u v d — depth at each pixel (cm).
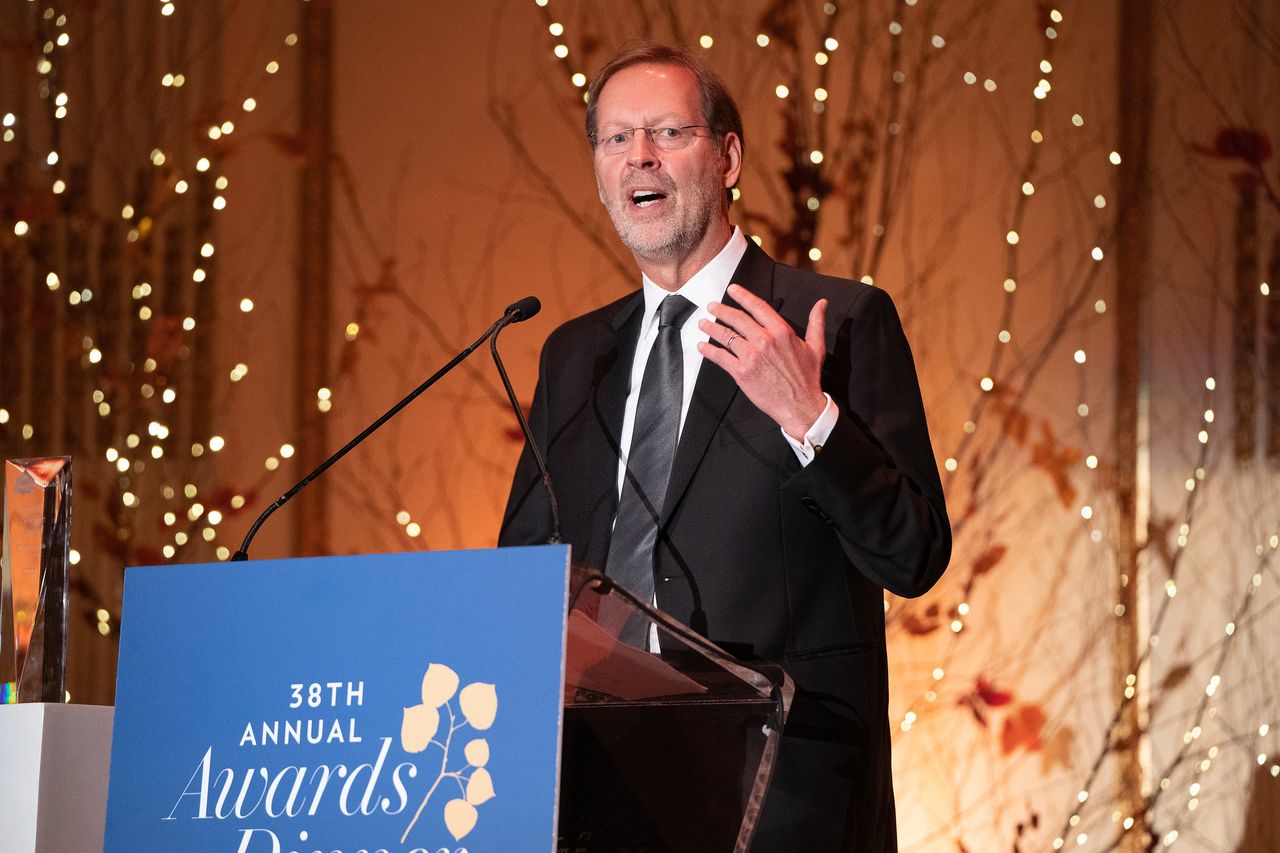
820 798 280
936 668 648
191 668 235
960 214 677
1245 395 666
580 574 215
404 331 662
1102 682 650
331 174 671
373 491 652
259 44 676
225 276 666
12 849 267
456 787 208
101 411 661
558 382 350
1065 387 669
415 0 681
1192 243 676
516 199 671
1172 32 687
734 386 310
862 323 316
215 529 649
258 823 221
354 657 222
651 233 330
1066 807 641
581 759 265
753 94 676
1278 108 683
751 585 292
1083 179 680
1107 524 661
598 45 678
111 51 680
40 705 271
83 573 649
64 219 673
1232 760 643
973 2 688
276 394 659
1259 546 657
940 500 302
